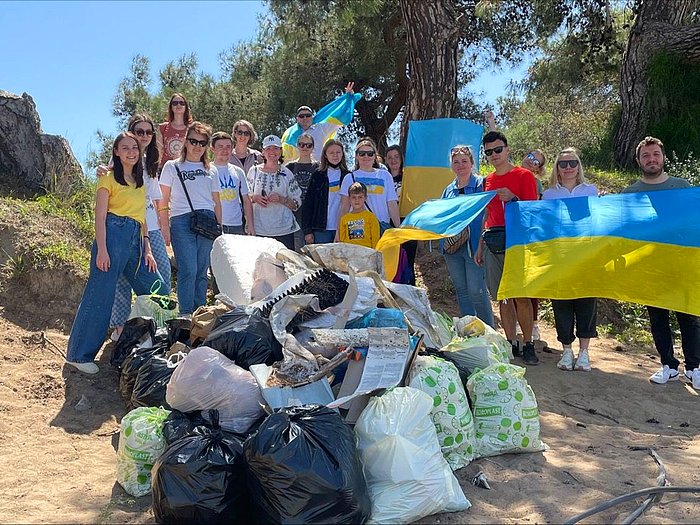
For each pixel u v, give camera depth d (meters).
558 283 6.39
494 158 6.81
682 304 6.13
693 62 13.44
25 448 4.88
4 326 6.61
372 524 3.66
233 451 3.80
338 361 4.61
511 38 19.33
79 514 3.99
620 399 6.06
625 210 6.51
